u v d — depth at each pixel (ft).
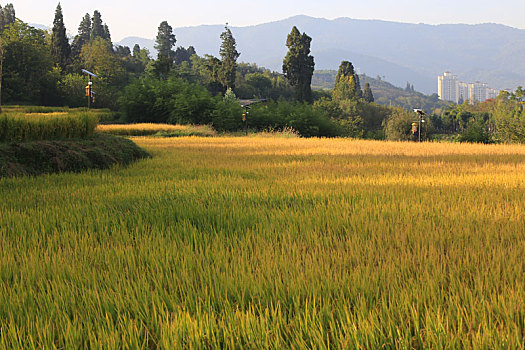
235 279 11.03
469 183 27.66
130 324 8.73
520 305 9.33
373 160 46.06
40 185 27.37
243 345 8.39
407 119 218.79
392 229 15.89
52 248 14.46
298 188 25.93
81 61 357.61
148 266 12.46
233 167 38.68
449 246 14.35
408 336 8.27
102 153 38.99
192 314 9.56
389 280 10.91
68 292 10.50
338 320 9.13
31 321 9.22
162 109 167.73
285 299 10.12
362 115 340.39
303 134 171.01
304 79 299.38
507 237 15.03
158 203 21.30
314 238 15.03
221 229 16.57
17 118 35.42
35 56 261.85
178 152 55.77
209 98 164.45
